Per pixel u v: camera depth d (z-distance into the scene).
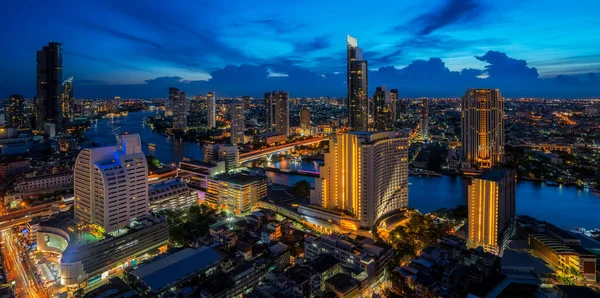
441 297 183.38
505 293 184.25
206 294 190.00
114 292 191.12
